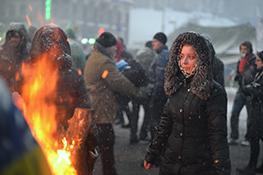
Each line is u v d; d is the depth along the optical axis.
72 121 6.66
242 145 17.27
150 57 18.58
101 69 10.41
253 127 12.60
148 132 18.81
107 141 10.38
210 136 6.00
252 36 48.56
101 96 10.38
